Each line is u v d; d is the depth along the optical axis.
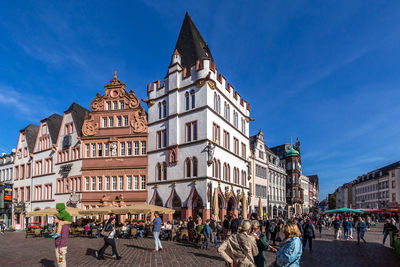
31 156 52.22
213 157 33.69
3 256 16.50
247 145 45.81
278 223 22.11
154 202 36.66
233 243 6.54
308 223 20.14
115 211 27.09
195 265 13.62
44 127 51.44
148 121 39.59
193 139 34.22
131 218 37.47
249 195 43.94
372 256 17.80
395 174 90.50
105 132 41.56
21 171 54.97
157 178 37.25
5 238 30.25
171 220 34.06
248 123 47.00
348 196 139.25
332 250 20.38
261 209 43.06
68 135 45.22
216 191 31.19
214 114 35.06
